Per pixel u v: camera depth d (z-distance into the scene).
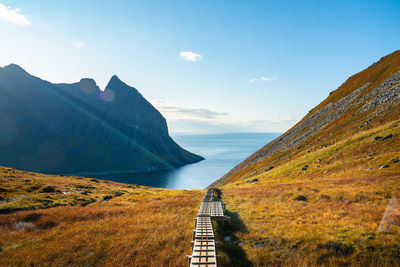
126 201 29.42
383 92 66.19
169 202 25.97
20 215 18.91
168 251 11.56
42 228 16.77
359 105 73.19
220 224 16.16
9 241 13.68
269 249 11.26
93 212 20.77
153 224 16.41
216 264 8.88
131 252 11.54
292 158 65.81
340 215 14.77
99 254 11.45
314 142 70.81
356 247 10.22
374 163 30.27
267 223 15.08
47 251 11.91
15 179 37.88
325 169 36.94
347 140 46.38
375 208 14.74
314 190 23.08
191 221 17.16
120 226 16.12
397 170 24.23
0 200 24.95
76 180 51.16
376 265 9.04
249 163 108.44
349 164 34.12
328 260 9.80
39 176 48.47
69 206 25.30
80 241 13.21
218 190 38.81
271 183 40.31
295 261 9.93
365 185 21.14
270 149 108.94
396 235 10.41
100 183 52.56
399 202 11.16
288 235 12.41
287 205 19.48
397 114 46.31
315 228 12.94
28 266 10.37
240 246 11.93
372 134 42.06
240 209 20.64
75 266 10.43
